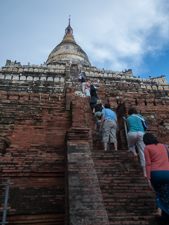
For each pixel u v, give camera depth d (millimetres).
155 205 5492
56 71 20562
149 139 4984
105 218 4543
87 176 5535
